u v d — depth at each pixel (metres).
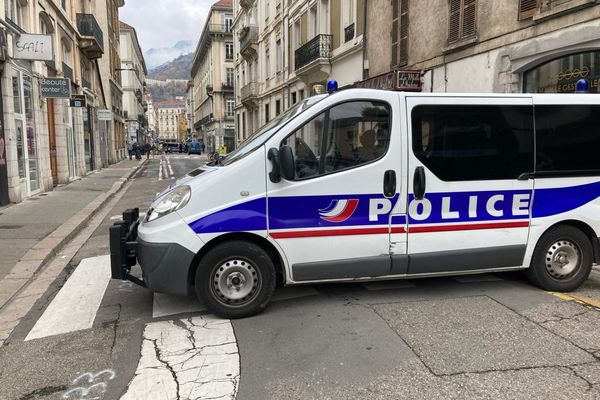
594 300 5.02
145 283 4.72
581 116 5.19
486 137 4.94
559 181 5.15
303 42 24.56
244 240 4.58
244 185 4.49
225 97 65.38
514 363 3.64
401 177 4.74
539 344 3.95
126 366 3.72
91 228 9.77
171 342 4.11
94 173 23.88
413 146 4.76
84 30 22.81
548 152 5.11
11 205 11.93
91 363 3.79
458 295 5.15
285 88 28.31
